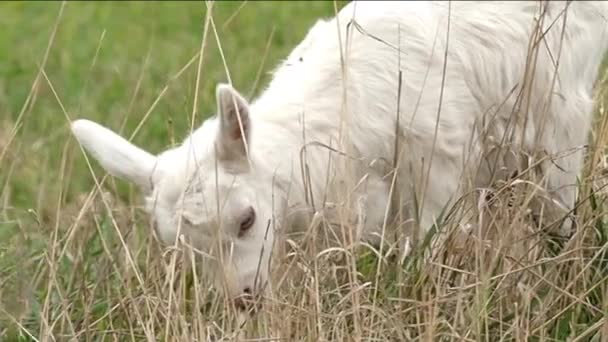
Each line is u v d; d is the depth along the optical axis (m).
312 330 11.91
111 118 20.80
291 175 13.20
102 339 13.05
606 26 14.56
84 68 24.53
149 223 13.98
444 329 12.25
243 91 21.20
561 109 14.19
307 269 12.31
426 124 13.69
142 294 13.23
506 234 12.55
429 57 13.85
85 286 13.82
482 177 13.95
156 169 12.94
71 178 17.80
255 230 12.74
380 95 13.67
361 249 13.66
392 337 12.10
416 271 12.66
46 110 21.81
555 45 14.18
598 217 13.03
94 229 14.95
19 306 13.77
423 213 13.77
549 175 13.83
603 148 13.79
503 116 14.24
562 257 12.64
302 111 13.56
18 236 14.92
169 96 21.25
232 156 12.77
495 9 14.19
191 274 13.38
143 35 26.66
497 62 14.14
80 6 28.97
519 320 12.15
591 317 12.62
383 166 13.67
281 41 25.09
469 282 12.63
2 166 16.89
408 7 14.06
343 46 13.95
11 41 26.67
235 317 12.34
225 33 25.22
